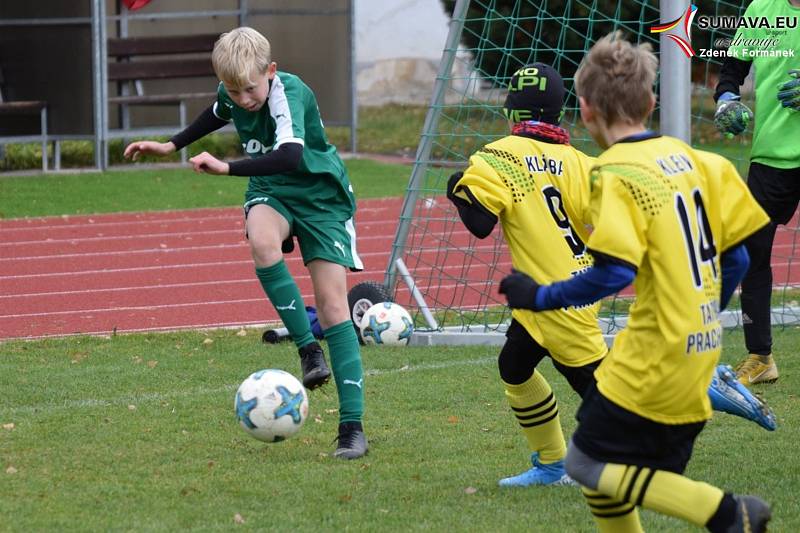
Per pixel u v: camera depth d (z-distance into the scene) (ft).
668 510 34.09
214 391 66.85
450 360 75.56
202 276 112.27
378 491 47.83
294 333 53.98
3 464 51.52
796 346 77.92
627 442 34.68
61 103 180.34
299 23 200.44
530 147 47.67
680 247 34.24
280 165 50.98
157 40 187.83
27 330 88.63
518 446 55.31
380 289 83.82
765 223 36.06
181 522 43.52
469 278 110.32
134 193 164.45
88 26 176.55
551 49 94.53
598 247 33.50
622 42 35.94
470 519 44.14
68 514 44.32
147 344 81.61
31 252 124.88
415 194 87.71
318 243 55.01
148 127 195.72
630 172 34.22
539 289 34.09
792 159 67.21
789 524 43.14
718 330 35.42
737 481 48.91
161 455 53.21
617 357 35.09
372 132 236.43
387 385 68.33
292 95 52.95
